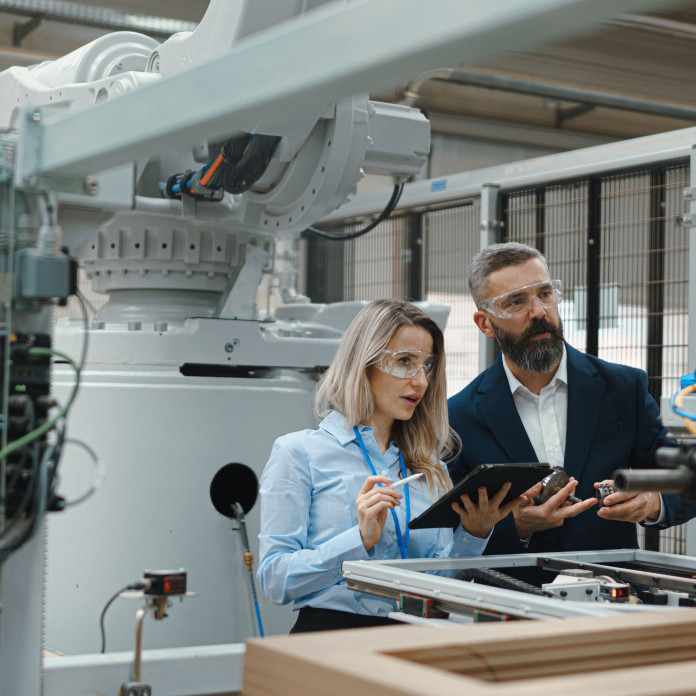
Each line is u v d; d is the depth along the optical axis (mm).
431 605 1411
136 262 2738
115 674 1375
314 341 2738
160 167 2785
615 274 3855
